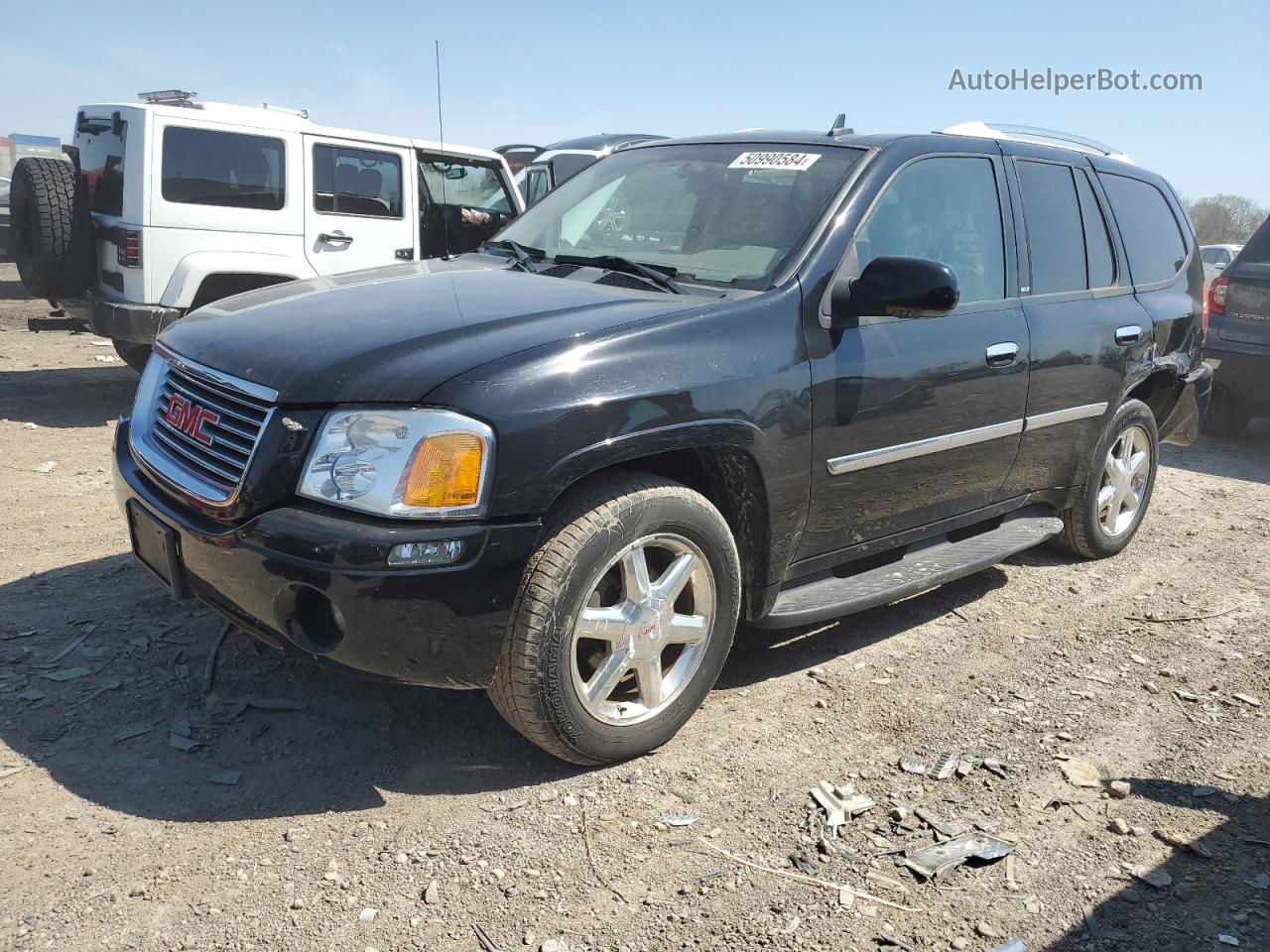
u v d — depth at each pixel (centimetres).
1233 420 826
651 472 316
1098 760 317
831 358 328
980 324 386
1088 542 498
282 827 263
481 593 257
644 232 375
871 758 312
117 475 316
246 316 318
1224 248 2061
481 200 906
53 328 775
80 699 316
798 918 239
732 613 315
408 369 263
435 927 230
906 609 438
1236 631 429
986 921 241
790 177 366
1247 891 256
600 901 242
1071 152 475
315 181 761
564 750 285
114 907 230
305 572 253
